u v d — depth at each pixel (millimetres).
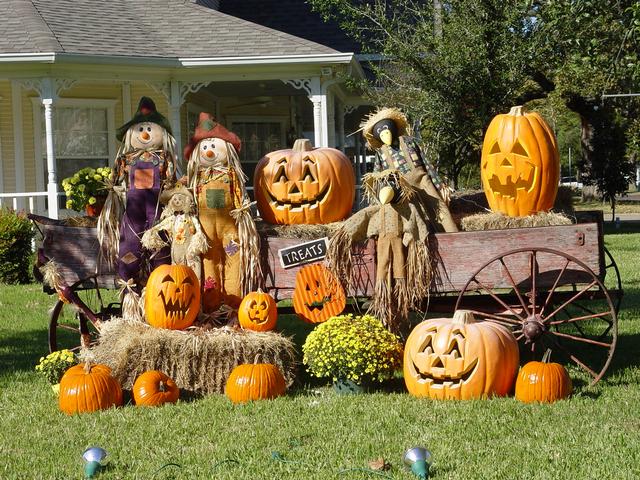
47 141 14453
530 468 4723
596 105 26031
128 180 7238
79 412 6098
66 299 7137
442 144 16734
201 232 6945
